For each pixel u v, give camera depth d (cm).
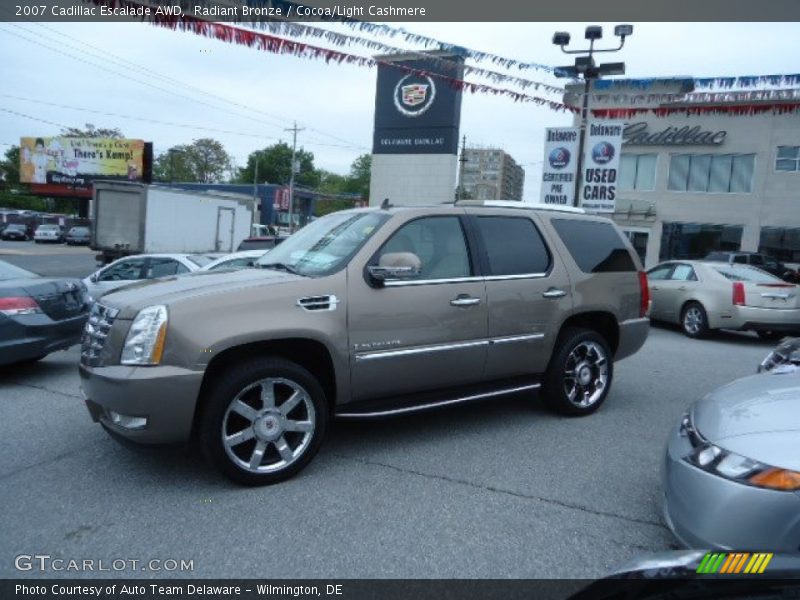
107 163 5797
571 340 562
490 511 381
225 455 394
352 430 530
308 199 6775
